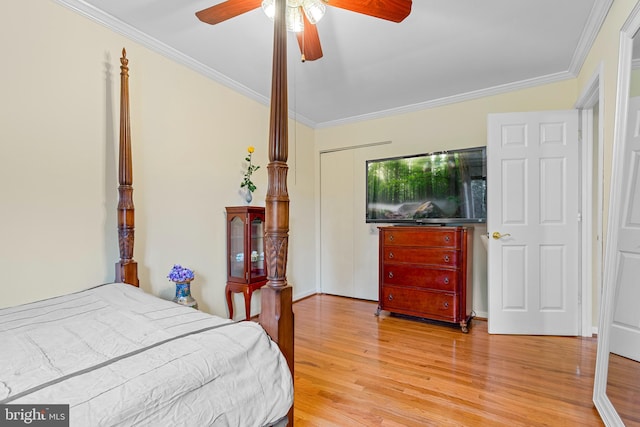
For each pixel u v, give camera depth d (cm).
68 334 113
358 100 351
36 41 174
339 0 149
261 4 158
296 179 408
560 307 276
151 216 237
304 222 422
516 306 281
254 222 298
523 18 205
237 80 303
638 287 139
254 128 334
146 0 190
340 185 427
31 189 172
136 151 227
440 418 162
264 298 131
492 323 283
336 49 244
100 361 92
